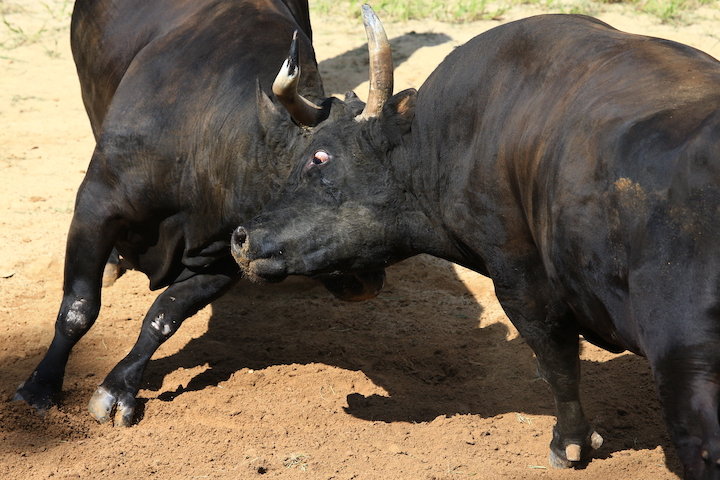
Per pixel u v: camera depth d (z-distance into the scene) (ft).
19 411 34.78
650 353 21.61
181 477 30.83
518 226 28.32
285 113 32.81
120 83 38.75
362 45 93.20
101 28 43.68
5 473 30.94
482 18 99.60
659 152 21.50
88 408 35.35
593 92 24.88
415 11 101.96
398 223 31.91
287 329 44.88
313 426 35.27
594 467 31.89
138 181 36.83
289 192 32.14
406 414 36.76
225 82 36.14
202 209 36.47
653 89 23.41
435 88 30.89
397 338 44.37
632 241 21.93
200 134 35.94
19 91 82.02
